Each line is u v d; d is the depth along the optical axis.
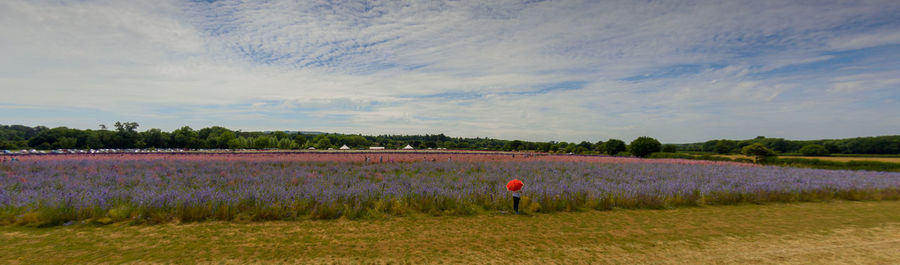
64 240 5.86
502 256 5.38
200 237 6.18
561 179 17.06
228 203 8.16
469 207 9.55
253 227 7.01
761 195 11.69
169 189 10.62
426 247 5.81
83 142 86.38
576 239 6.42
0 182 12.00
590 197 10.43
